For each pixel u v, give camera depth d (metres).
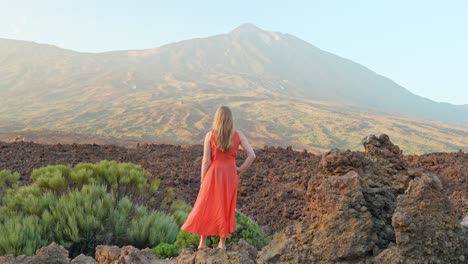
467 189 11.23
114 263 5.47
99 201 7.53
